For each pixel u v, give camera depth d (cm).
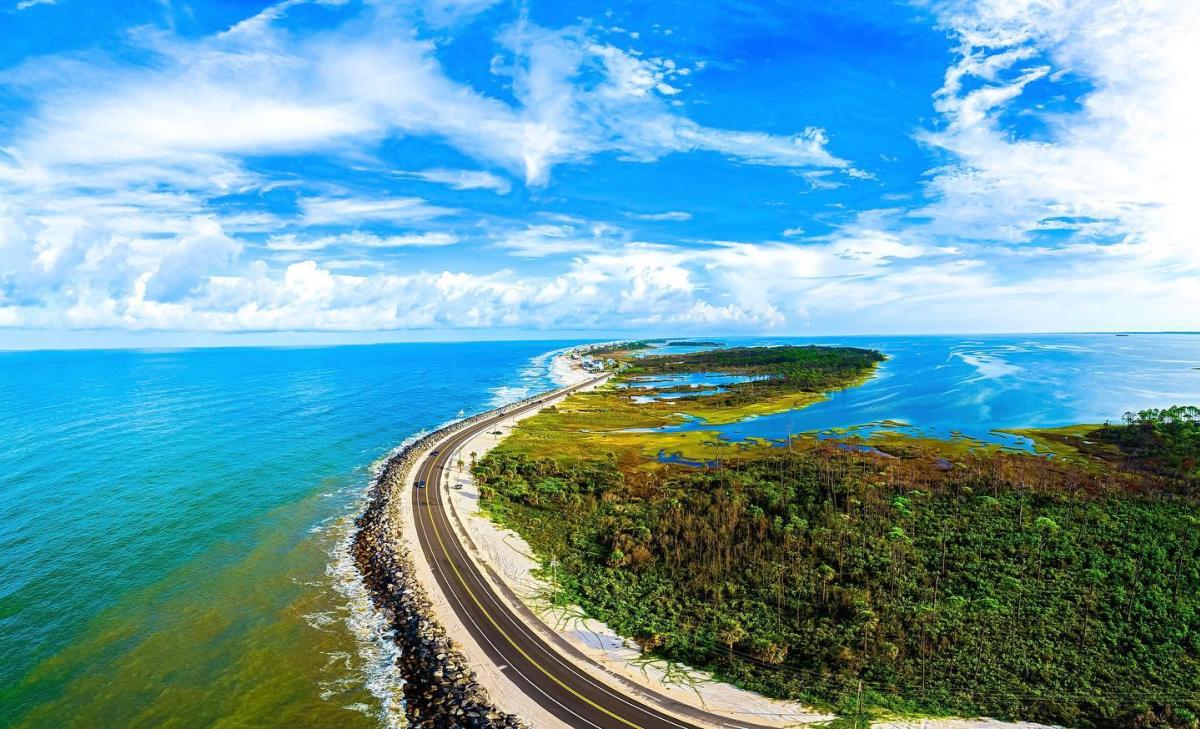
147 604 6694
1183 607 6141
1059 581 6681
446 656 5638
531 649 5838
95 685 5284
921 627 5981
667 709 5006
